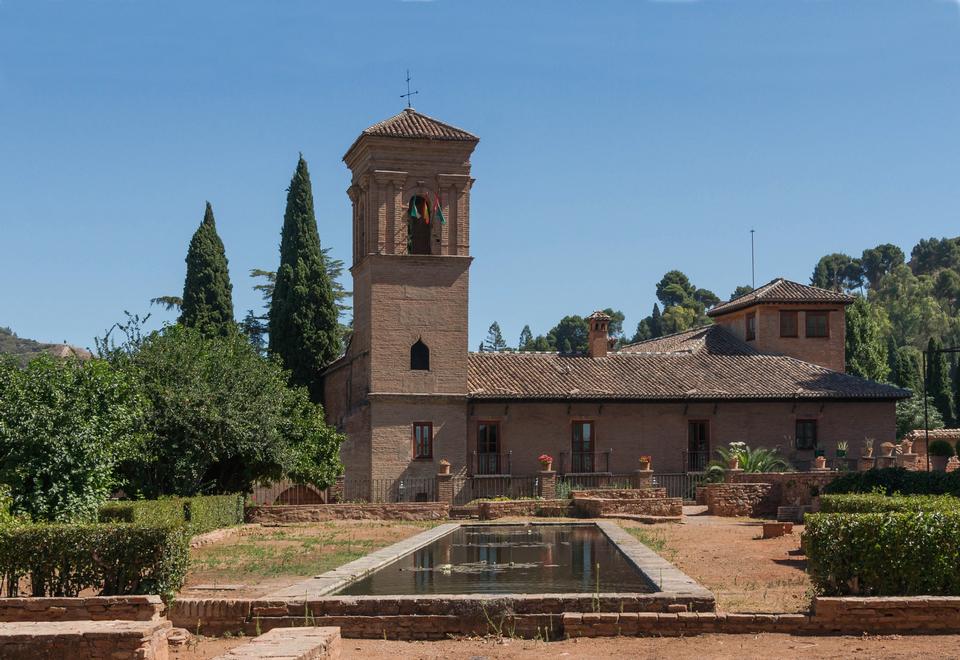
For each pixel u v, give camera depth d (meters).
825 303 58.91
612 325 165.12
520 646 15.66
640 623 16.17
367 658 14.96
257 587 21.06
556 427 50.28
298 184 59.44
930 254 182.25
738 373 54.12
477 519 41.09
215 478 40.56
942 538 17.12
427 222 50.06
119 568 17.84
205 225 61.00
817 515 17.88
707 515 42.38
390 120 49.44
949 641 15.14
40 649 13.77
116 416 29.02
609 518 40.06
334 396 55.88
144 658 13.80
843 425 53.12
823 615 16.00
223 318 60.84
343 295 77.69
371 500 47.28
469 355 52.88
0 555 17.92
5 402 27.06
